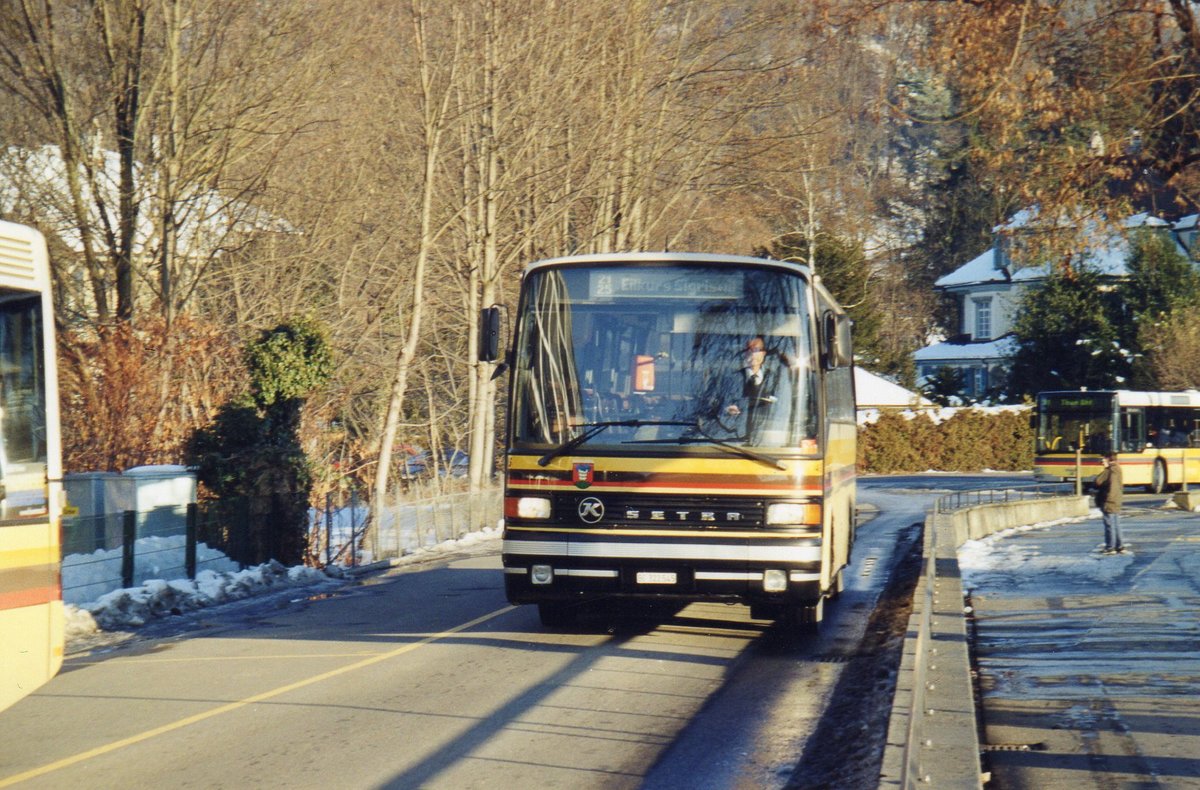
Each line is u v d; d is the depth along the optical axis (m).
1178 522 33.91
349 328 38.09
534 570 12.12
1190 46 15.54
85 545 15.55
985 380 89.12
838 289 69.62
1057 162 15.85
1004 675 11.32
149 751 8.45
